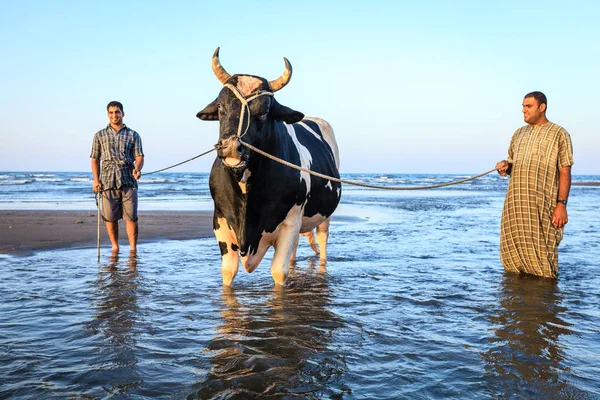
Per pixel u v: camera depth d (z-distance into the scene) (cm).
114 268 661
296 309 466
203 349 358
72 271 636
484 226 1294
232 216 484
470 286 573
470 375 317
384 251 849
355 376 313
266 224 500
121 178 782
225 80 466
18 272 626
